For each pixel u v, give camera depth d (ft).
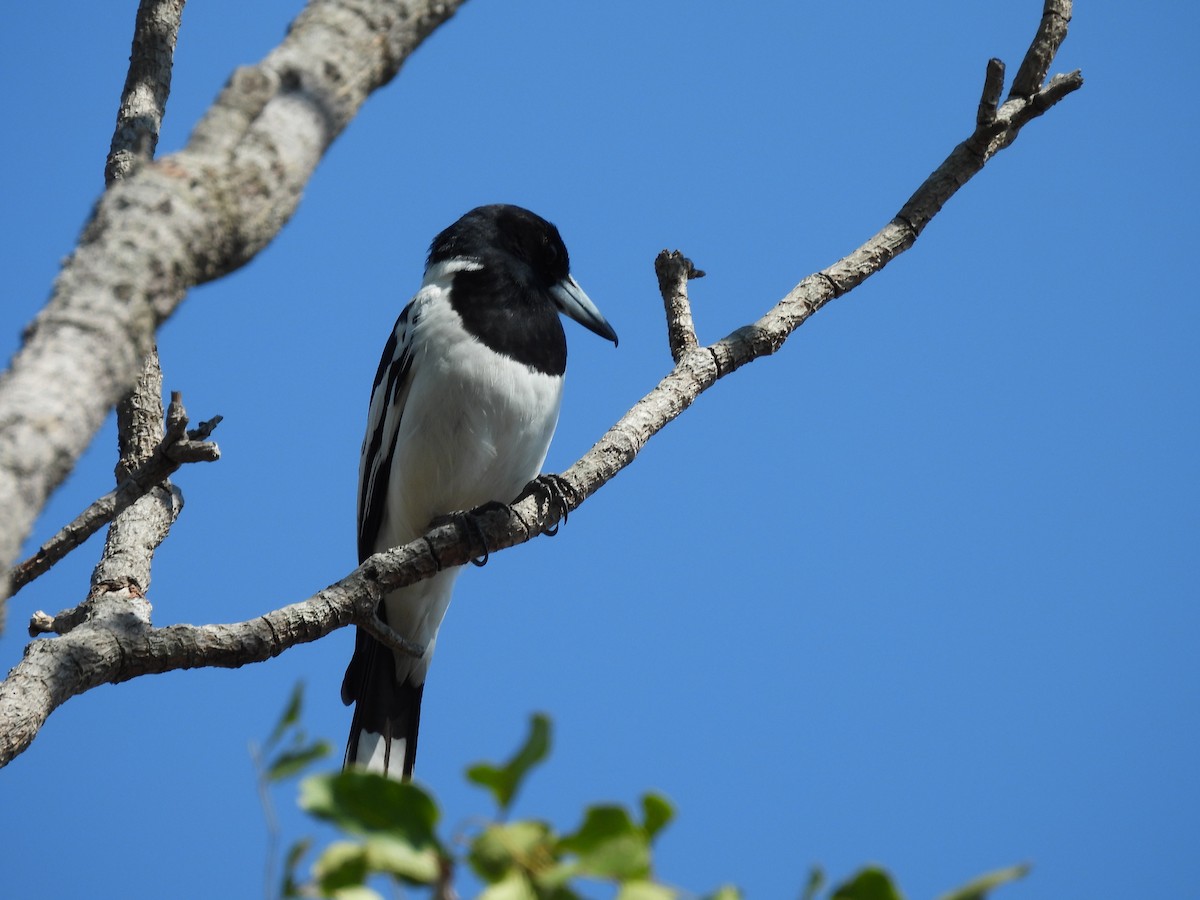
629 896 12.10
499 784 12.67
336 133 17.26
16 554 13.37
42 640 24.59
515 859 12.16
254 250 16.11
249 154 16.07
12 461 13.43
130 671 24.89
